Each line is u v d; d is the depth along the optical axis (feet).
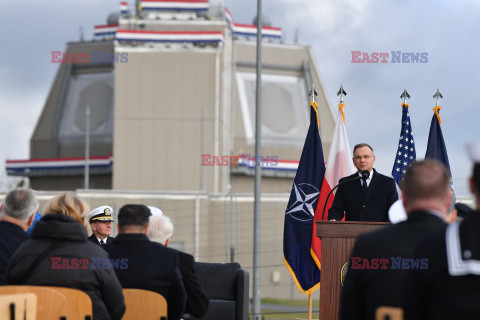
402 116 46.29
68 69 249.75
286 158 234.99
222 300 33.50
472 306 10.85
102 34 250.98
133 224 22.04
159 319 20.26
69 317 17.56
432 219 13.04
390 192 34.50
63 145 242.78
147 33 208.33
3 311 15.10
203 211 173.27
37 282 19.24
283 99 243.40
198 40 208.64
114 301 19.67
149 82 208.03
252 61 242.58
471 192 11.71
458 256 11.04
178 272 22.06
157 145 205.87
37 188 240.94
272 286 169.99
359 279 13.55
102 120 242.58
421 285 11.45
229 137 225.56
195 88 208.03
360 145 34.60
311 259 42.34
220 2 229.04
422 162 13.35
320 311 26.27
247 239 174.40
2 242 21.17
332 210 34.99
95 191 167.84
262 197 176.86
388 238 13.26
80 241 19.75
